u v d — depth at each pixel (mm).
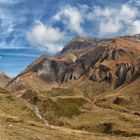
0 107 127125
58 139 67062
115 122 148250
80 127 145000
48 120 146750
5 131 58312
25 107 139875
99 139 82312
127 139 94000
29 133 63906
